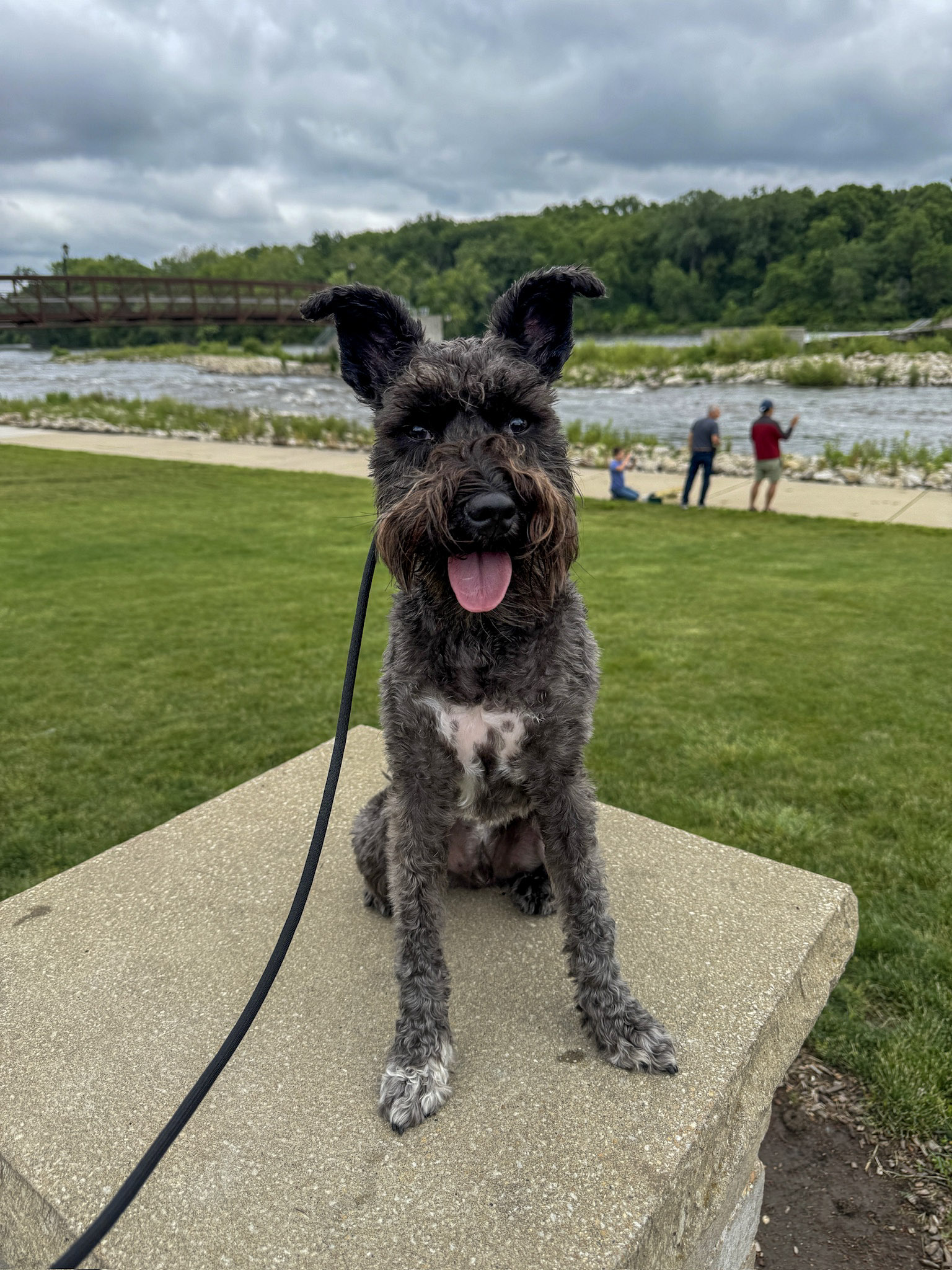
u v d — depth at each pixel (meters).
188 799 1.15
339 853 0.80
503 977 0.64
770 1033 0.60
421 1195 0.48
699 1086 0.54
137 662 1.68
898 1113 0.73
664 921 0.70
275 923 0.71
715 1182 0.54
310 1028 0.60
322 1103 0.54
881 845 1.03
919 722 1.37
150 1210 0.47
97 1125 0.52
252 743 1.33
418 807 0.57
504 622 0.54
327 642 1.81
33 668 1.65
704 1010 0.61
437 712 0.56
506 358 0.58
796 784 1.18
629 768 1.24
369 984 0.64
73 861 1.01
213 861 0.79
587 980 0.57
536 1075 0.55
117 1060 0.57
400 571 0.54
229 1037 0.45
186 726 1.39
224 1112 0.53
